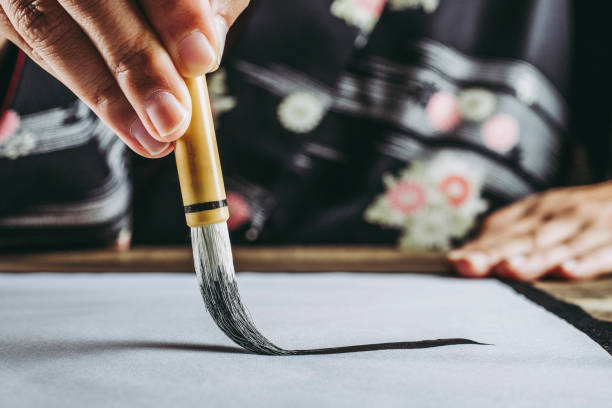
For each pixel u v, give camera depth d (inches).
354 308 11.8
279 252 20.4
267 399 7.7
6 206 22.7
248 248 21.8
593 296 12.8
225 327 9.6
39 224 23.0
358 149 24.7
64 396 7.8
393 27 24.3
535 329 10.3
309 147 24.6
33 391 8.0
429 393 7.9
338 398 7.7
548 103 24.6
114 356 9.2
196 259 9.7
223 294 9.6
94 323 10.9
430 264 17.6
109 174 22.9
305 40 24.1
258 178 24.6
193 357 9.2
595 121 24.8
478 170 24.6
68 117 22.1
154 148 10.5
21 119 22.0
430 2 24.2
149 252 20.3
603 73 24.4
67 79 10.7
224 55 24.3
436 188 24.7
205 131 9.6
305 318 11.1
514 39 24.3
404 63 24.4
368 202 24.8
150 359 9.1
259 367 8.8
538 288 13.7
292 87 24.3
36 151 22.2
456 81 24.6
